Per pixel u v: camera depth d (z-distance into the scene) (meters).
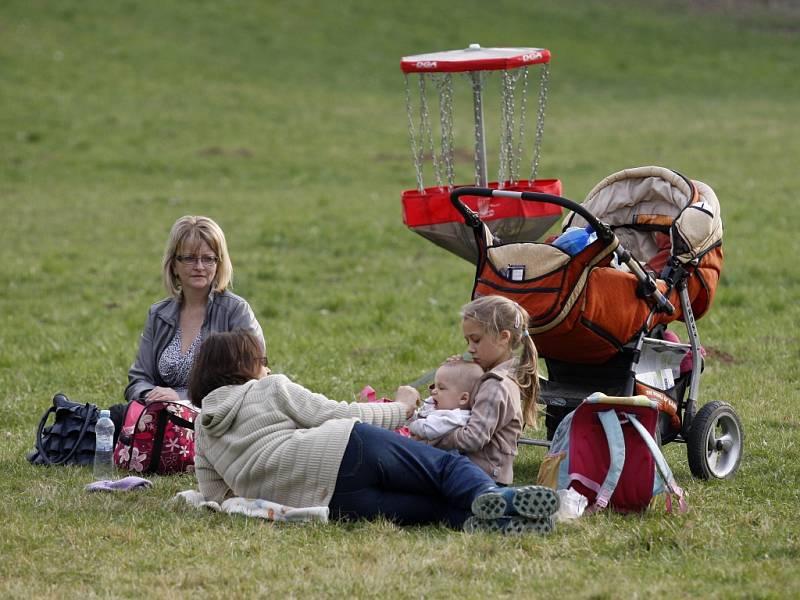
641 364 23.48
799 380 33.28
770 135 105.12
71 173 88.38
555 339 22.52
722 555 18.20
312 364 36.56
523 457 25.77
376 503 20.06
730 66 149.00
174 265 26.28
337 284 53.22
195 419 23.48
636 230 26.88
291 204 77.50
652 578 17.19
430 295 49.75
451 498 19.86
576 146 101.94
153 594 16.69
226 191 83.56
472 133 108.38
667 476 20.41
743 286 48.38
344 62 137.62
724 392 31.73
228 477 20.77
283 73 130.75
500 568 17.61
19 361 37.84
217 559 18.14
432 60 27.77
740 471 24.12
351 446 19.95
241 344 21.30
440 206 26.78
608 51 152.88
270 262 58.59
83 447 25.27
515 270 22.25
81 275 55.50
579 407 21.16
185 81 122.31
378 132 107.88
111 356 37.94
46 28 132.62
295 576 17.33
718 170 87.81
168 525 19.95
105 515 20.66
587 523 19.83
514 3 171.12
